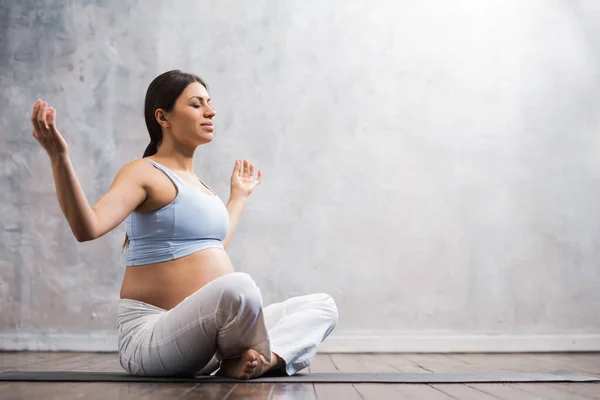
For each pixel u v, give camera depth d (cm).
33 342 389
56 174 185
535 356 368
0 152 402
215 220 227
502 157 414
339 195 407
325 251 404
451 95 415
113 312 395
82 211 189
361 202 407
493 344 401
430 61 416
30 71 405
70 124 404
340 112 411
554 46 420
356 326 400
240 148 407
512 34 419
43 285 395
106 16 409
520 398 175
